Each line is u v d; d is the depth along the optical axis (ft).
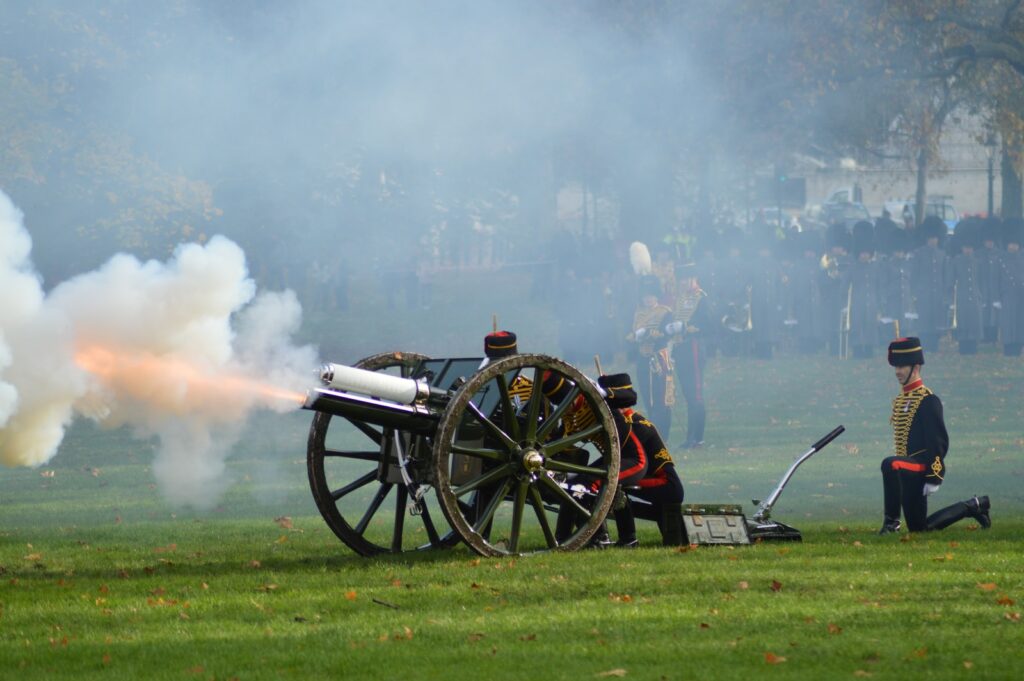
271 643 70.79
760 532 104.88
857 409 220.02
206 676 64.64
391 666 65.51
